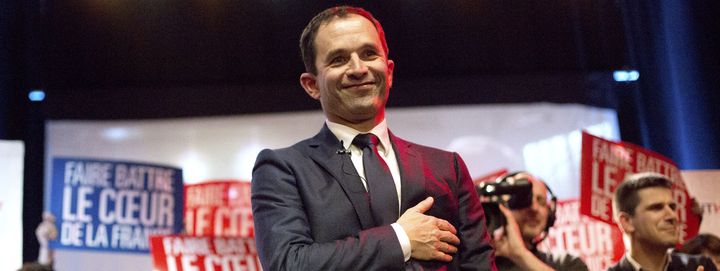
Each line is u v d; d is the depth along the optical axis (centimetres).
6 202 489
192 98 689
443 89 680
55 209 560
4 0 648
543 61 673
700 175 454
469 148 677
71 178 563
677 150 625
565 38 673
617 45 669
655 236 430
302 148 213
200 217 556
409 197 201
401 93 681
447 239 195
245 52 677
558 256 390
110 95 684
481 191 345
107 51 674
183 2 671
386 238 188
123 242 558
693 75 600
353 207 198
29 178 664
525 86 679
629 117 666
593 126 673
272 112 689
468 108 680
